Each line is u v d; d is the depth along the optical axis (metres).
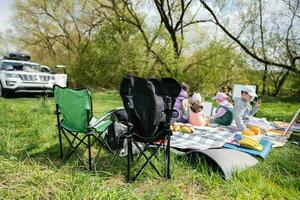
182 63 17.53
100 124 3.87
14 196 2.79
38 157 4.03
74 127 3.76
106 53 19.59
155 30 17.64
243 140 4.76
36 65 12.57
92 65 20.81
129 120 3.25
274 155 4.52
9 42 26.77
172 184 3.23
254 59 18.02
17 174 3.26
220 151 3.87
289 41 17.58
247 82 18.66
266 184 3.30
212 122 6.61
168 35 17.48
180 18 17.33
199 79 18.02
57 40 26.03
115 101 11.60
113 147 4.32
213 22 17.11
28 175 3.23
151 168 3.62
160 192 3.01
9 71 11.12
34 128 5.52
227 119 6.39
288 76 18.55
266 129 6.25
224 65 17.72
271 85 19.36
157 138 3.42
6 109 7.58
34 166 3.54
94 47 20.75
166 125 3.35
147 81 3.25
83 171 3.53
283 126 6.95
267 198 3.03
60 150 4.11
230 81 18.36
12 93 11.20
